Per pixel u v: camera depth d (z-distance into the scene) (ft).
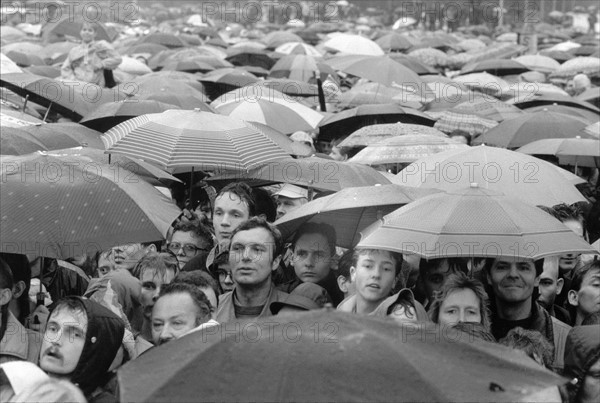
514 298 43.68
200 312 39.58
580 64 137.59
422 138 65.36
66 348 36.52
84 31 108.17
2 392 32.40
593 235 55.83
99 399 36.94
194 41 184.03
